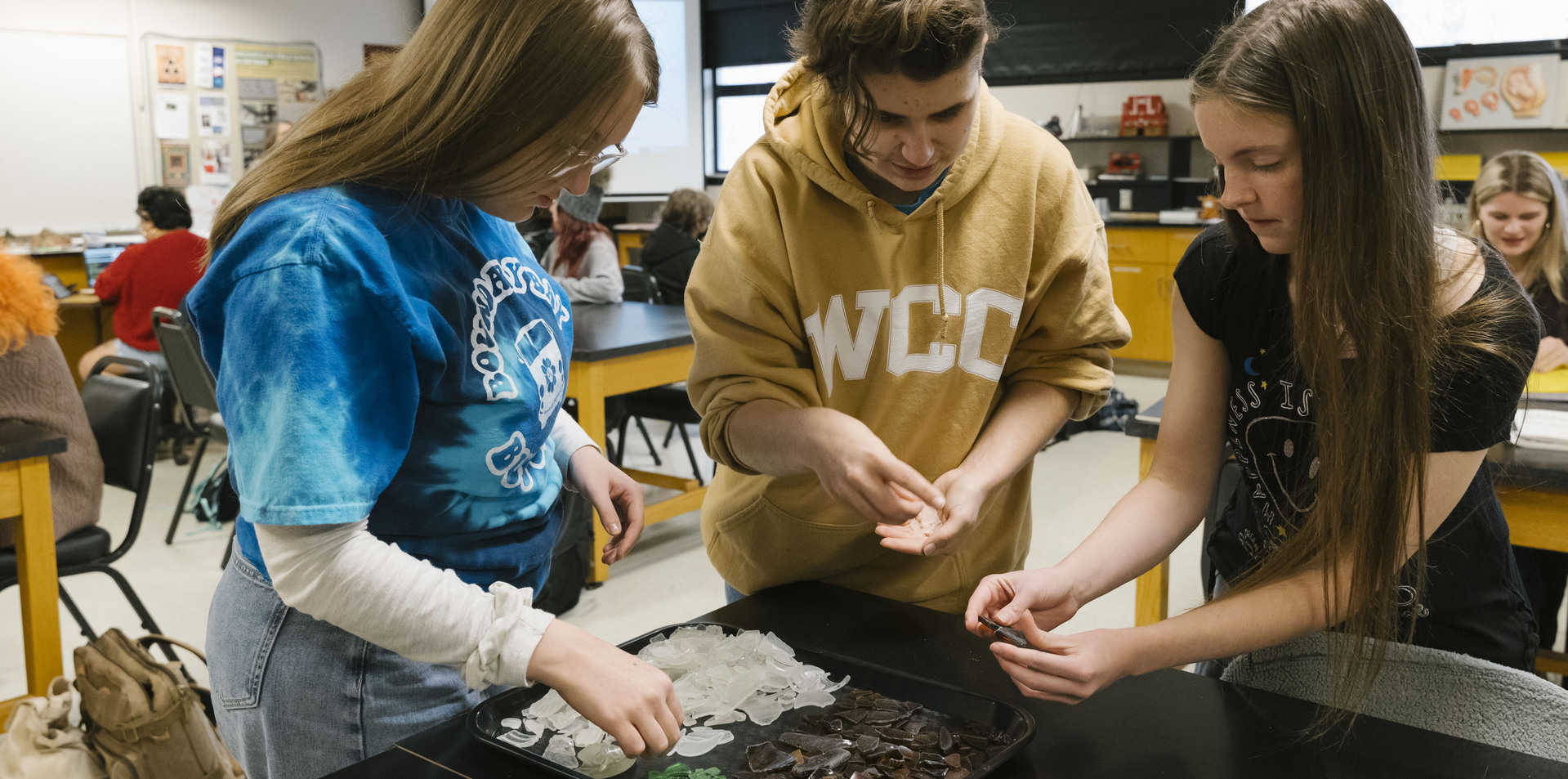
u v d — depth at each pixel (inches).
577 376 121.8
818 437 43.5
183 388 142.4
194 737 55.1
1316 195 33.0
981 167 47.3
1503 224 104.2
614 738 32.4
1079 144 276.8
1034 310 50.6
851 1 38.6
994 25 39.7
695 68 310.7
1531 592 75.2
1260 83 32.7
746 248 47.6
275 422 30.5
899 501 41.6
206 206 256.4
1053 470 174.6
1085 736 35.2
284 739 39.2
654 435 203.5
